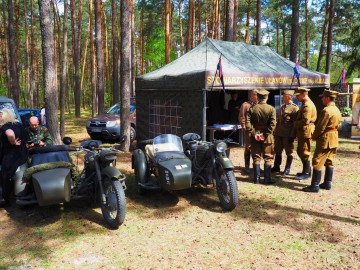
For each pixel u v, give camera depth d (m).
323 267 3.94
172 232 4.92
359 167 8.66
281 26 41.19
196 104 9.48
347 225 5.10
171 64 11.34
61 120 14.75
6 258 4.22
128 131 10.86
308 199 6.26
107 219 5.14
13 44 22.05
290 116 7.62
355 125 13.08
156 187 6.02
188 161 5.76
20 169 5.63
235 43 12.12
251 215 5.53
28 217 5.57
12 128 5.66
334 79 42.00
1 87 35.56
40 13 9.25
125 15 10.36
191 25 24.38
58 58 37.03
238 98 13.03
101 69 22.84
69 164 5.23
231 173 5.64
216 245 4.50
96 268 3.96
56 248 4.47
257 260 4.11
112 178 4.97
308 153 7.41
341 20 29.05
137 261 4.10
